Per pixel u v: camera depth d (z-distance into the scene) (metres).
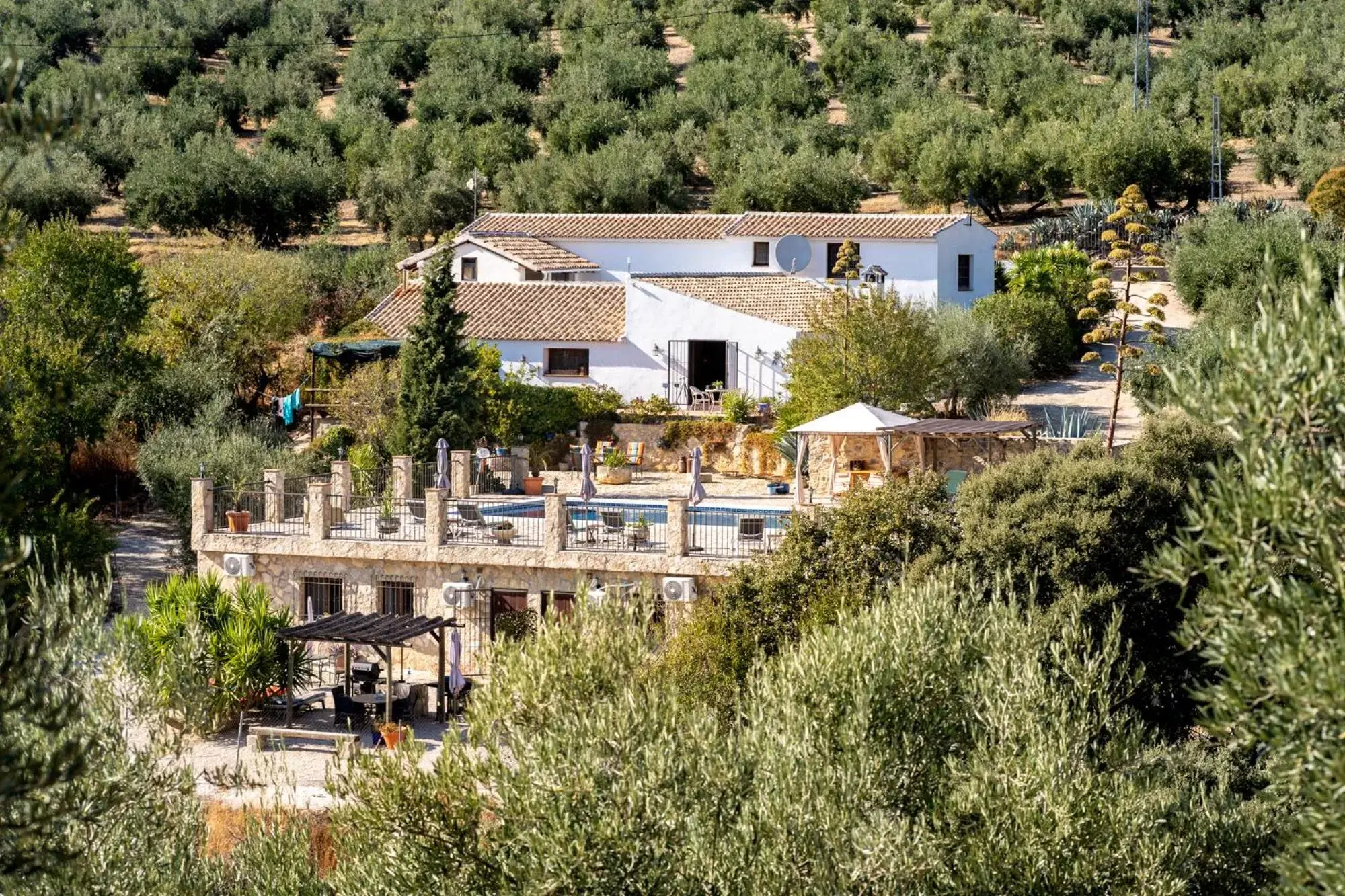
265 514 41.69
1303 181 78.56
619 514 38.50
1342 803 11.27
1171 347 51.06
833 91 112.38
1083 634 22.78
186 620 33.31
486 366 55.28
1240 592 11.41
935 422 40.91
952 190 83.94
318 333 72.25
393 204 86.75
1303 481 11.09
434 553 38.56
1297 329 11.34
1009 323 57.25
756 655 29.28
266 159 88.75
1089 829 18.78
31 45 112.25
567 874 16.70
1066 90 97.12
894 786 19.88
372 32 125.69
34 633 11.12
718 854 17.77
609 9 129.25
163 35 120.19
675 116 100.62
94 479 54.06
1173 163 78.88
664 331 58.00
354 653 38.72
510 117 106.31
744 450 53.38
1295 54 97.25
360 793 17.92
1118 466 31.11
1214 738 25.25
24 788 10.39
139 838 18.77
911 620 21.52
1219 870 19.41
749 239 65.38
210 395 57.75
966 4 123.81
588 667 19.42
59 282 52.62
